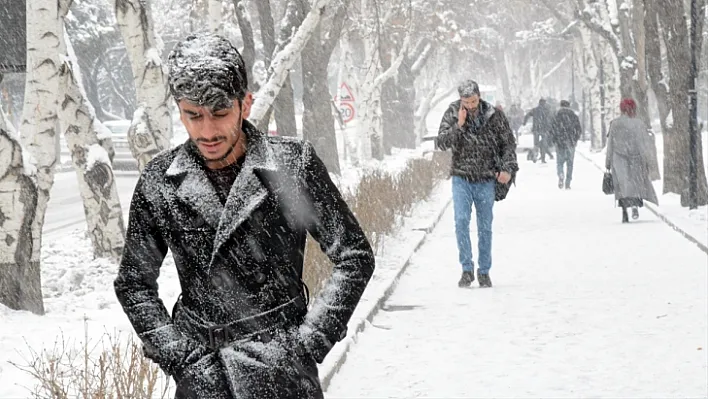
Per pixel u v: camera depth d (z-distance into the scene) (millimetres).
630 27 29953
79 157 12719
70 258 13289
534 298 9812
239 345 3023
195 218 3004
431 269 11961
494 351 7625
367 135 33969
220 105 2863
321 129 26781
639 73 26312
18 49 10250
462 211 10500
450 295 10109
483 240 10523
